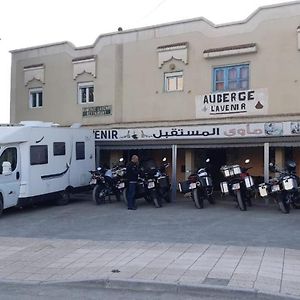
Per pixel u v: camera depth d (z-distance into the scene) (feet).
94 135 61.52
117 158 66.85
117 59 64.34
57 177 52.80
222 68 56.95
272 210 47.34
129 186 49.42
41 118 71.46
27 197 47.93
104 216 45.01
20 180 47.37
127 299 21.02
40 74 71.46
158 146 59.26
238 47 54.95
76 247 30.96
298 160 57.88
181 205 52.34
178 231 36.35
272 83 53.42
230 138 54.34
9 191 45.70
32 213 47.96
